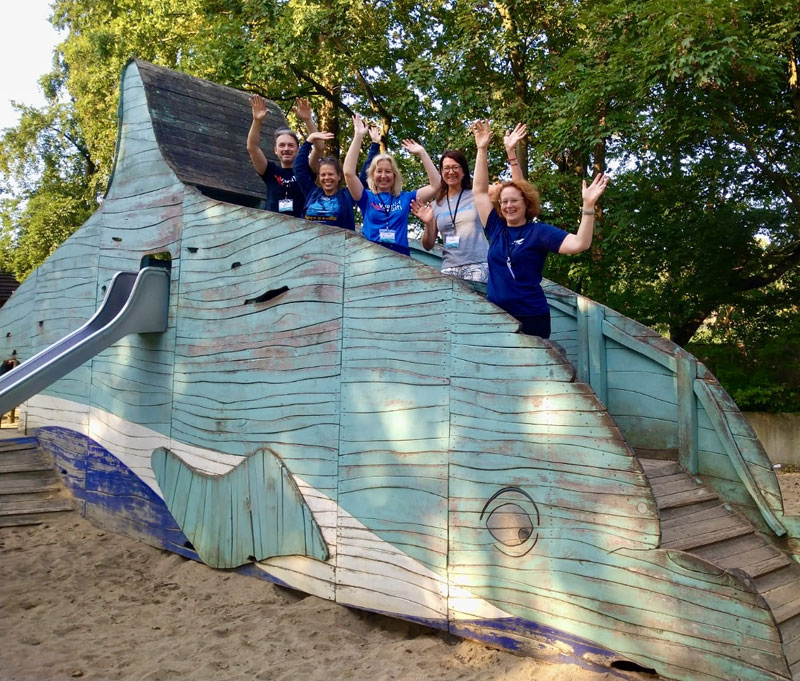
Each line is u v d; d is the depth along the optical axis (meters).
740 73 10.74
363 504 4.94
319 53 15.00
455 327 4.54
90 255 8.14
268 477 5.60
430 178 5.81
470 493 4.39
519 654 4.13
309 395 5.36
